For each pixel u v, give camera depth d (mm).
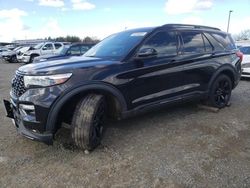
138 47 4348
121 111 4152
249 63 9938
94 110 3670
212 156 3686
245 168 3367
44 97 3477
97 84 3785
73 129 3654
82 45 14148
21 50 23375
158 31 4684
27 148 3996
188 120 5145
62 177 3240
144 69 4309
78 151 3861
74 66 3725
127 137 4355
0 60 30656
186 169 3355
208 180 3117
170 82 4734
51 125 3535
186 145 4043
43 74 3502
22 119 3646
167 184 3059
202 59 5234
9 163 3576
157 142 4160
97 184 3094
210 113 5594
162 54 4633
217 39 5738
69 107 3869
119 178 3201
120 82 4031
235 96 7281
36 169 3422
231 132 4555
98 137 3904
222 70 5652
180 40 4957
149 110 4547
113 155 3744
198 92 5289
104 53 4570
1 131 4707
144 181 3127
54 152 3850
